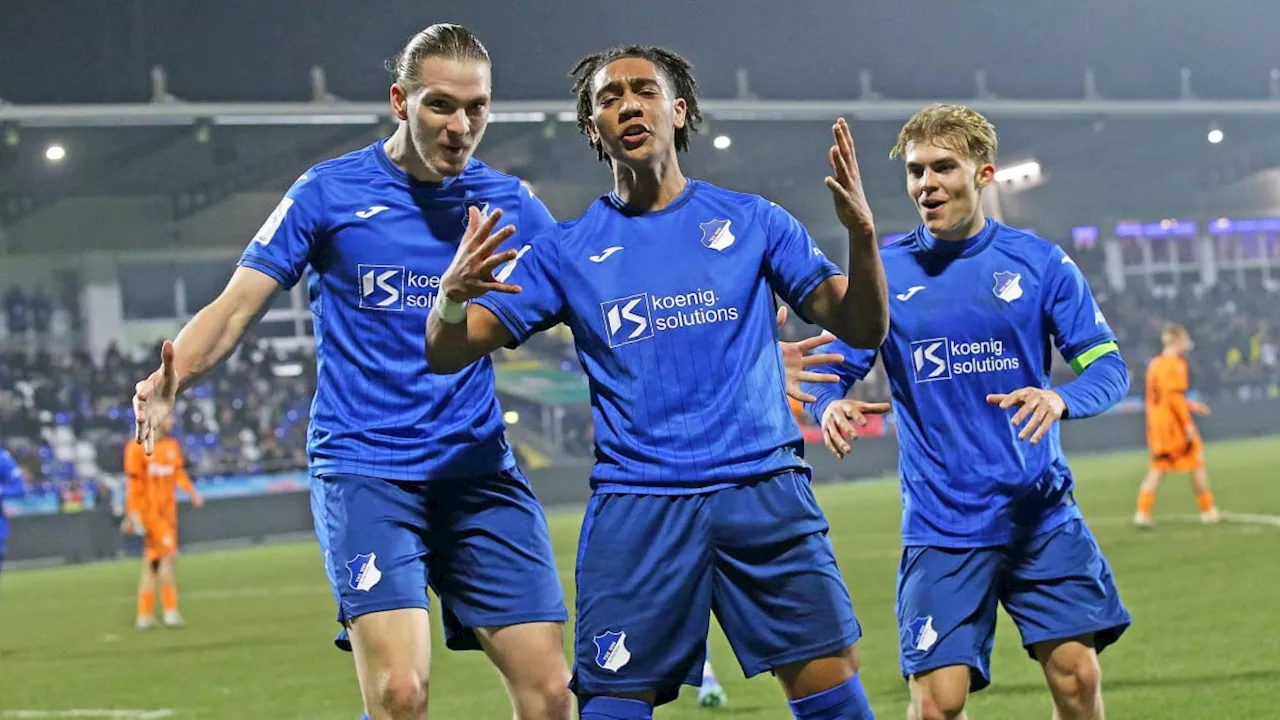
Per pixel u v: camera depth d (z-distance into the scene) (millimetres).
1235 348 65000
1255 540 23062
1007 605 8242
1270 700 11258
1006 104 52906
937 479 8203
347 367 7891
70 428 48594
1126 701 11578
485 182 8133
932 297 8320
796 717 6742
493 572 7750
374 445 7766
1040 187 61656
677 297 6641
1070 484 8250
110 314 50625
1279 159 63000
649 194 6836
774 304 6922
